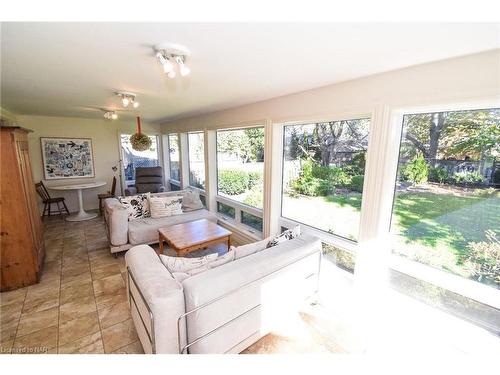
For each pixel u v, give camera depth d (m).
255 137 3.40
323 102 2.23
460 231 1.61
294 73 1.84
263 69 1.76
